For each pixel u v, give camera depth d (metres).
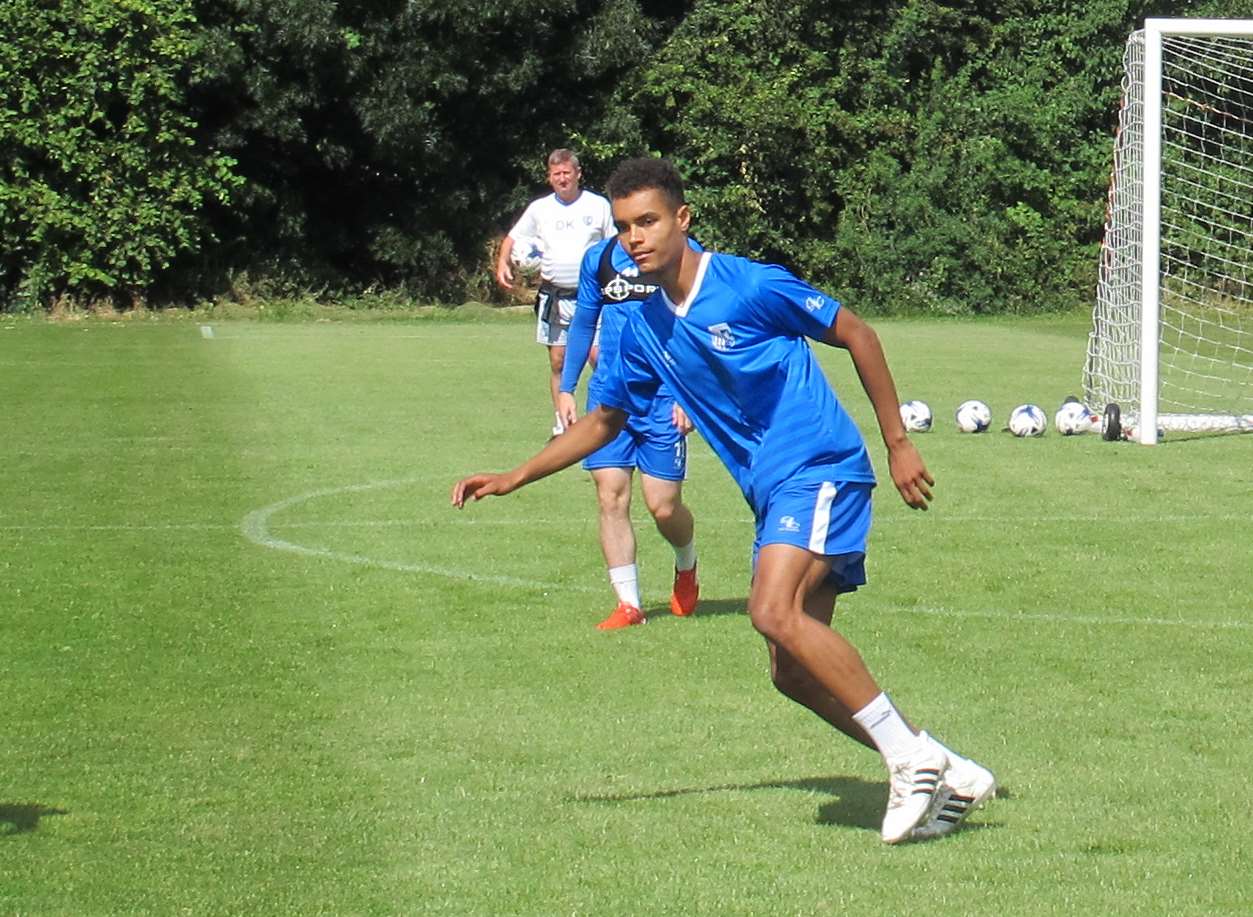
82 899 6.35
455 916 6.18
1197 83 41.94
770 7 46.28
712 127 45.62
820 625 6.88
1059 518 14.98
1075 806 7.46
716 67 46.16
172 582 12.24
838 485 6.86
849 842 6.98
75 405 23.52
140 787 7.72
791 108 45.16
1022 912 6.19
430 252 46.00
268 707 9.08
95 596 11.77
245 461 18.42
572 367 11.44
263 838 7.04
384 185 46.69
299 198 45.28
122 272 42.16
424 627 10.98
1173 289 41.12
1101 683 9.62
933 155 46.78
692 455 19.41
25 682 9.55
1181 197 37.59
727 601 11.94
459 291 46.84
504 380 27.70
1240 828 7.16
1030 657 10.20
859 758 8.20
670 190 6.80
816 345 35.53
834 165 46.94
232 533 14.21
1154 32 20.31
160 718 8.86
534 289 46.94
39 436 20.28
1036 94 47.50
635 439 11.12
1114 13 47.12
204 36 41.06
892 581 12.39
